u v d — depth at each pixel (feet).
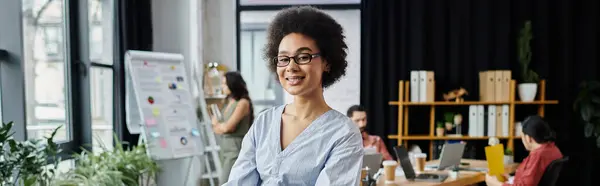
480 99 14.15
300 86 3.48
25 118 8.45
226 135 12.32
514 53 14.39
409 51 14.35
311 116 3.63
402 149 9.86
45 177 7.38
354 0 14.82
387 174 9.39
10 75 8.39
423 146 14.67
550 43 14.29
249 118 12.30
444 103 13.76
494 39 14.28
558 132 14.43
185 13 13.64
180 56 12.37
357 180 3.37
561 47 14.25
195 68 13.71
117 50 11.91
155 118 10.98
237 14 15.14
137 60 11.15
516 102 13.67
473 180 10.16
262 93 15.33
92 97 11.02
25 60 8.61
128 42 11.87
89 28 10.81
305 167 3.43
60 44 10.10
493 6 14.21
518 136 13.75
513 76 14.40
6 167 6.34
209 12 14.93
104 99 11.67
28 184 6.66
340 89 14.90
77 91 10.52
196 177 13.85
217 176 13.19
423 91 13.76
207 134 12.87
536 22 14.28
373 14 14.25
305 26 3.47
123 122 12.06
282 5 14.98
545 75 14.25
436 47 14.35
